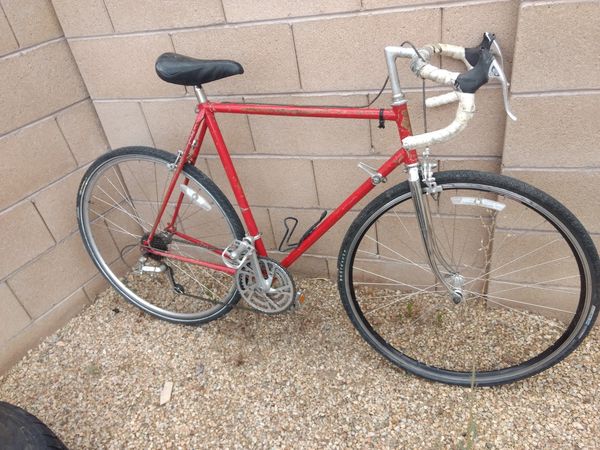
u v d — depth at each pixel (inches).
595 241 65.9
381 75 63.5
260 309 74.5
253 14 63.7
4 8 67.5
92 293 91.0
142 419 69.6
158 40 70.4
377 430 64.0
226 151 64.9
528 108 57.9
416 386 69.0
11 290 76.9
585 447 58.9
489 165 66.7
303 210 80.8
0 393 76.0
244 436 65.6
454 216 72.5
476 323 76.2
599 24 50.6
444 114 64.3
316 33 62.7
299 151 74.0
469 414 64.4
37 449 58.2
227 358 76.7
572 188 62.1
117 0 68.6
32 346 82.7
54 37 74.3
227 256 70.7
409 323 78.2
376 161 71.1
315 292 86.4
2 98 69.9
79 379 76.7
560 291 71.9
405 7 57.8
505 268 72.2
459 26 57.4
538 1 51.0
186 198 86.5
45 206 78.9
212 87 71.9
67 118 79.0
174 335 82.3
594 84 54.2
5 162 72.0
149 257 80.7
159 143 82.1
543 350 70.9
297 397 69.5
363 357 74.0
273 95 69.9
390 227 77.4
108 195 88.0
